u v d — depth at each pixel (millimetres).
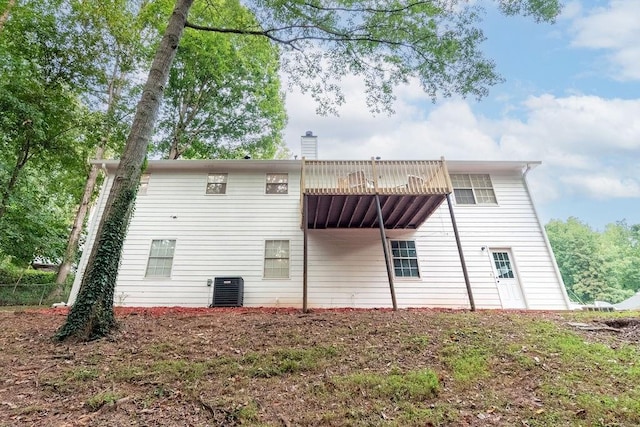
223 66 15516
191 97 18094
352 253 10516
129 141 5785
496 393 3215
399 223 10453
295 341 4691
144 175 11305
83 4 11703
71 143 12820
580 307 10000
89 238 10500
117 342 4539
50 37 11461
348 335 4965
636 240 47031
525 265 10336
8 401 2920
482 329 5227
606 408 2861
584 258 32750
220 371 3662
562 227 42719
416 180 8594
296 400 3096
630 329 5438
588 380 3449
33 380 3332
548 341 4629
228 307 9188
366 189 8328
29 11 11180
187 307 9203
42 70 11688
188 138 17844
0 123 10328
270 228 10812
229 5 8328
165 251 10461
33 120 10734
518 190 11250
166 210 10867
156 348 4332
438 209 11008
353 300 9992
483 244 10594
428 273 10289
